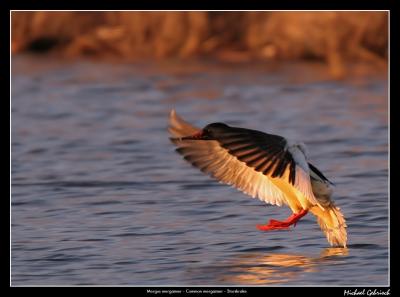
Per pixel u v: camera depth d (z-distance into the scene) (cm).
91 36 2872
